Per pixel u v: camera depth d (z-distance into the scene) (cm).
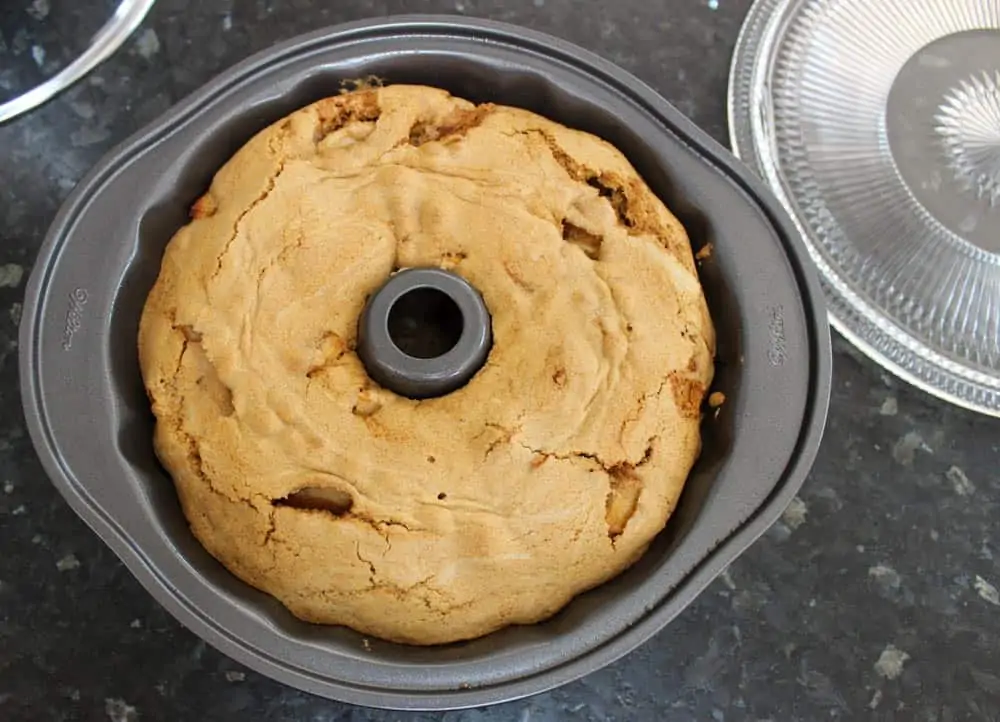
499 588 61
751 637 71
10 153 73
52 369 62
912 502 73
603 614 61
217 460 61
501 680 60
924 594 72
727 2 78
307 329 62
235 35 76
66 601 69
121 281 63
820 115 77
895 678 71
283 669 59
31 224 72
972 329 75
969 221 76
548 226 64
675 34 77
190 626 59
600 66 66
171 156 64
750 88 77
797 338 64
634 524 62
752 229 65
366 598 61
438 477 61
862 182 77
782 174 76
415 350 64
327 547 61
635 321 63
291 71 65
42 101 74
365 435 61
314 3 76
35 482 70
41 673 68
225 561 62
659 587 61
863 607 72
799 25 78
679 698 70
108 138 74
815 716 70
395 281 62
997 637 72
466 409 61
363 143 65
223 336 62
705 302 65
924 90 78
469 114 66
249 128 66
